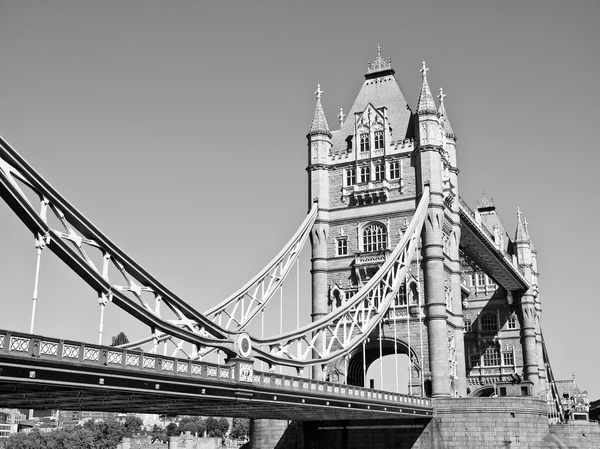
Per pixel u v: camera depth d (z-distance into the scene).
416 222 71.50
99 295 32.00
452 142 85.19
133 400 36.06
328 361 55.09
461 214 82.69
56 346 27.69
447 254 78.75
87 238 32.34
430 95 77.62
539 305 123.12
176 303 36.81
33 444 166.75
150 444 162.12
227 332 39.84
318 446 69.06
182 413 46.69
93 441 178.38
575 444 77.12
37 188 29.80
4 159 28.56
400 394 60.75
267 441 70.62
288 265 69.00
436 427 66.12
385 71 83.88
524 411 66.12
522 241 116.81
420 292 72.56
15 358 25.64
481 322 115.75
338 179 80.19
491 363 113.62
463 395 75.38
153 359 32.69
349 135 82.31
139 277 34.84
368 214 77.50
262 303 62.47
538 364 117.44
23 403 36.09
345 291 76.44
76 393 31.64
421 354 69.00
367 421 68.12
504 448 64.62
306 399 45.72
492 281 116.56
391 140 79.19
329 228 79.25
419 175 75.75
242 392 39.03
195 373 35.53
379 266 74.94
